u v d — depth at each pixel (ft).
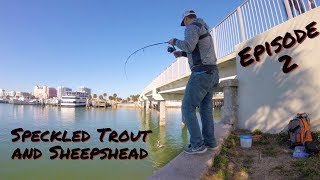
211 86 6.92
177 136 53.31
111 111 179.63
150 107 170.50
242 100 14.05
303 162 7.11
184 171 6.31
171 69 39.32
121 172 29.84
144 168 31.12
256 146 9.83
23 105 282.77
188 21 7.27
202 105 7.71
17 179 29.66
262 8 13.16
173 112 147.95
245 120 13.75
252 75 13.43
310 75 10.37
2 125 89.71
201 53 6.70
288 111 11.23
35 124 92.89
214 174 6.49
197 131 7.23
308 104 10.38
